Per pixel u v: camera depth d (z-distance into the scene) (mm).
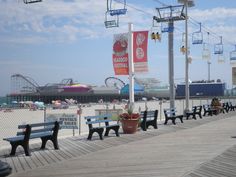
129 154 13359
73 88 118625
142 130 21547
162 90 109000
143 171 10438
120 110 21391
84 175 10078
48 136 14578
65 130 21391
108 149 14625
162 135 19172
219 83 91250
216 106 37469
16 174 10336
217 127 23422
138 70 21688
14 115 30594
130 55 21719
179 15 31953
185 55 33062
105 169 10812
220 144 15555
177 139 17469
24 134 13312
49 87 122938
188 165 11172
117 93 111625
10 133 20969
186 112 31234
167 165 11227
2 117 29188
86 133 20188
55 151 14188
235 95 91062
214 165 11234
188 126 24234
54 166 11391
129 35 21703
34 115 30719
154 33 32188
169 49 31906
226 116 34625
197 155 12914
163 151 13906
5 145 15727
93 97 115750
